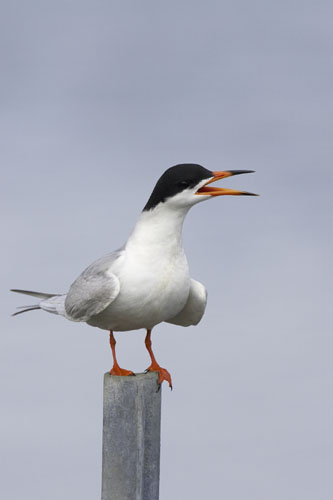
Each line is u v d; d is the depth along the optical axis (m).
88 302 11.71
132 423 11.75
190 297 12.33
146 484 11.94
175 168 11.66
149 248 11.63
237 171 11.90
